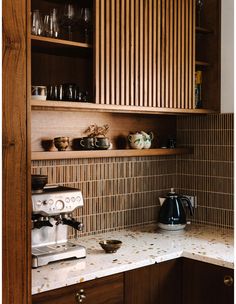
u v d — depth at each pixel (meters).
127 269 2.46
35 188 2.48
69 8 2.69
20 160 1.85
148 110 2.94
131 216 3.35
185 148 3.45
